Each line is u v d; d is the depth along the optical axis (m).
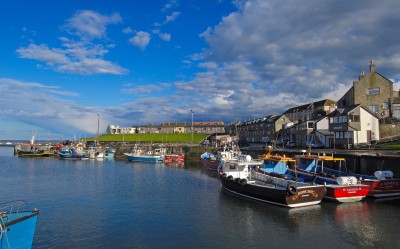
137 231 19.59
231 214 23.22
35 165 65.62
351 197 25.20
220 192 32.25
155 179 43.28
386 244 17.08
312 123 67.69
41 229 19.86
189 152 86.12
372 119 49.81
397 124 51.09
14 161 77.00
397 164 28.19
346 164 34.41
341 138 51.31
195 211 24.28
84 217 22.70
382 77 56.75
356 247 16.75
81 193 32.00
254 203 26.47
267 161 34.19
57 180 41.75
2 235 11.98
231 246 17.11
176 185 37.53
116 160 83.12
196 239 18.17
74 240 18.00
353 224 20.30
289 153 46.41
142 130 166.75
